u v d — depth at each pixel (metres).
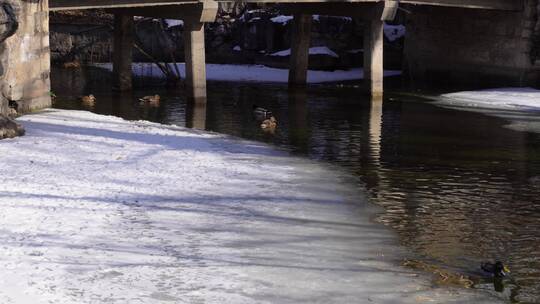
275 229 16.42
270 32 56.84
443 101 40.94
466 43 49.69
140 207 17.25
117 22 42.09
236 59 58.06
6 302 11.46
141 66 53.53
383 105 38.97
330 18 57.00
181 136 26.84
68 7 32.34
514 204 19.67
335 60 55.06
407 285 13.52
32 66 30.06
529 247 16.02
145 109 35.19
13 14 24.58
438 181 22.12
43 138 24.22
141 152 23.22
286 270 13.86
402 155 25.89
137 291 12.29
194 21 36.75
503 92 44.53
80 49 56.44
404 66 53.97
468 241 16.36
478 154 26.52
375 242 16.00
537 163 25.12
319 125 31.98
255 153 24.84
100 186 18.77
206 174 21.02
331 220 17.48
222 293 12.51
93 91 41.84
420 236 16.59
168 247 14.63
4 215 15.69
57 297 11.77
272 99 40.31
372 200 19.59
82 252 13.91
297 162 23.86
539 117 35.78
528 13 46.28
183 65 54.94
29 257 13.40
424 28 52.28
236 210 17.69
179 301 12.02
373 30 42.00
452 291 13.32
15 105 28.69
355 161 24.59
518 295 13.28
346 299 12.69
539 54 46.41
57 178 19.17
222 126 30.78
